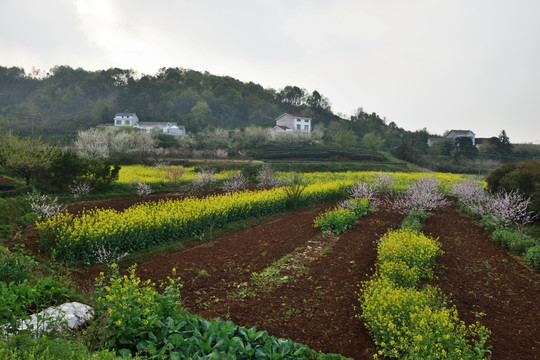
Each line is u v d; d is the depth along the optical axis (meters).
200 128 113.12
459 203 23.84
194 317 6.36
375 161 64.31
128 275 10.46
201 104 124.19
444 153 80.88
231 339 5.40
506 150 84.12
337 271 10.95
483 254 13.23
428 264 10.86
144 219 12.94
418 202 20.69
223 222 16.22
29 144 21.95
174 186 28.03
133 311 5.34
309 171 48.72
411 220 17.27
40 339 4.21
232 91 152.25
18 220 13.98
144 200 22.59
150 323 5.32
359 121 138.88
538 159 77.81
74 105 139.12
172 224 13.83
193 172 36.91
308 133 85.56
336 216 16.47
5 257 7.62
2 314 5.10
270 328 7.55
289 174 37.12
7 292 5.55
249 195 20.45
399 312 6.81
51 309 5.91
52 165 21.91
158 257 12.32
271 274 10.60
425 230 16.78
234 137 76.62
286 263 11.72
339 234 15.63
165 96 144.88
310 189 24.66
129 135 50.69
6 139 21.58
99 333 4.98
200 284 9.95
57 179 21.75
